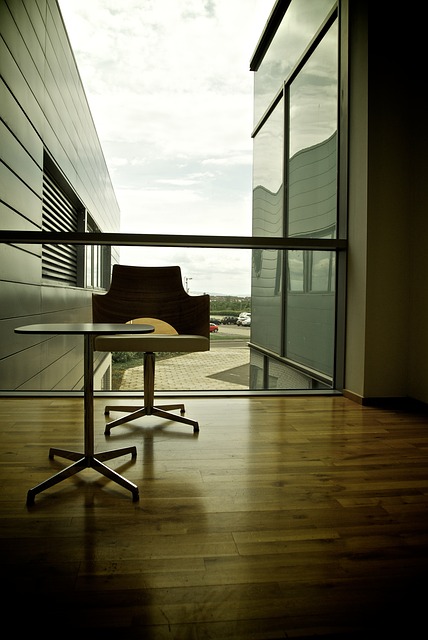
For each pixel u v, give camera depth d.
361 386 3.24
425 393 3.05
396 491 1.73
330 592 1.12
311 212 3.90
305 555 1.28
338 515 1.53
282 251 3.49
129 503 1.59
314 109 3.88
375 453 2.16
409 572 1.21
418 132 3.14
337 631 0.98
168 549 1.30
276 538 1.37
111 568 1.20
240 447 2.22
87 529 1.41
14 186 3.25
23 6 3.44
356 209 3.33
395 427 2.63
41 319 3.63
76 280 3.34
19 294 3.24
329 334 3.60
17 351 3.22
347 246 3.46
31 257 3.47
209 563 1.23
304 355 3.55
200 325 2.68
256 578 1.17
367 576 1.19
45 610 1.03
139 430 2.48
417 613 1.04
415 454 2.16
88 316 3.26
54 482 1.68
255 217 3.96
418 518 1.52
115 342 2.24
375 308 3.21
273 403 3.19
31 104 3.67
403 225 3.22
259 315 3.43
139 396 3.21
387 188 3.20
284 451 2.17
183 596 1.09
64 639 0.94
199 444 2.25
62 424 2.53
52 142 4.41
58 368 3.29
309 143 3.94
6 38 3.06
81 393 3.26
